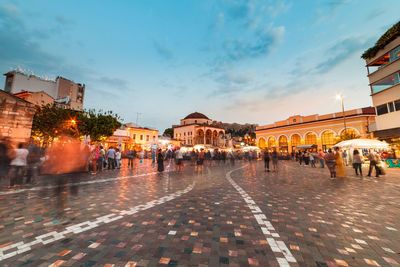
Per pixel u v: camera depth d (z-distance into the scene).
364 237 2.98
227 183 8.09
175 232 3.13
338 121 31.12
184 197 5.52
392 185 7.64
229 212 4.17
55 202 4.81
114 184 7.54
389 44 17.91
